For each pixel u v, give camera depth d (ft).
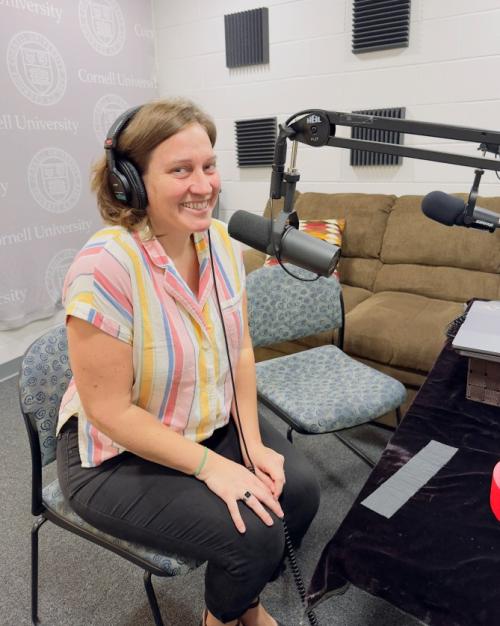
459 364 4.38
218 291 3.71
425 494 2.86
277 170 3.14
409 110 8.95
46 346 3.84
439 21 8.29
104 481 3.43
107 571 4.95
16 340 9.22
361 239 8.87
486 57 8.10
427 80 8.66
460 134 2.75
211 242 3.79
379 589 2.41
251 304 5.85
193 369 3.43
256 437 3.93
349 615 4.35
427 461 3.14
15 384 8.96
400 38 8.55
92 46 9.61
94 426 3.40
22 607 4.58
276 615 4.41
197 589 4.74
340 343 6.50
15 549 5.25
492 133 2.68
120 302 3.14
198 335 3.48
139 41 10.81
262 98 10.42
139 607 4.57
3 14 7.95
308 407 5.07
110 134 3.10
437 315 7.23
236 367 4.13
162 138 3.01
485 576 2.32
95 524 3.43
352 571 2.49
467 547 2.49
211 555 3.17
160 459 3.31
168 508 3.24
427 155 2.93
